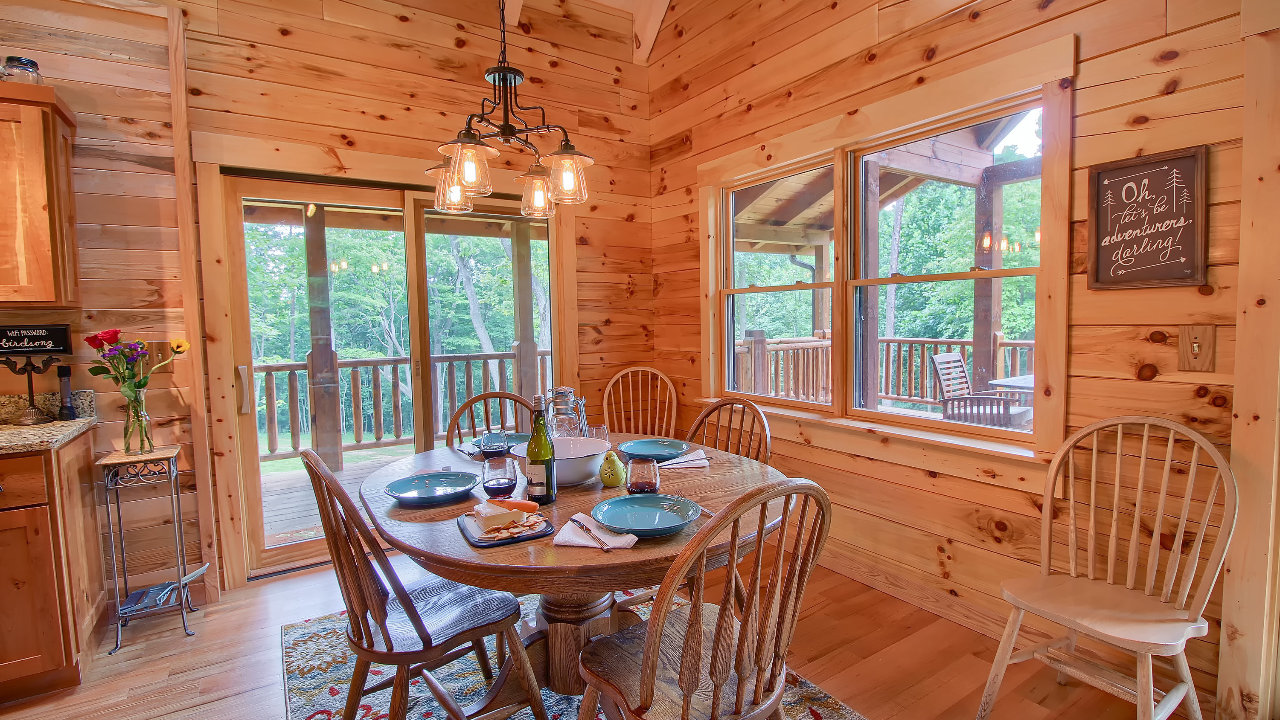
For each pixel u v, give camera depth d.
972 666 2.06
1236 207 1.61
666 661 1.37
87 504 2.29
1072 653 1.81
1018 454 2.07
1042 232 2.01
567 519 1.52
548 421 2.04
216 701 1.93
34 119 2.14
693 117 3.55
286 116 2.83
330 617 2.47
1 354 2.28
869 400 2.74
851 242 2.75
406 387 3.27
